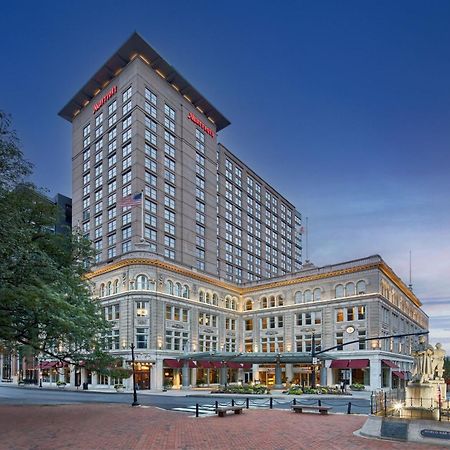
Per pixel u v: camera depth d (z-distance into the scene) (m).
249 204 129.88
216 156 111.50
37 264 23.22
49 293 22.17
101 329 31.78
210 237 103.19
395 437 17.39
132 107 89.00
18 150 23.11
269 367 73.44
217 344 77.69
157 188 89.12
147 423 22.55
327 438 17.84
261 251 132.75
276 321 79.44
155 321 65.88
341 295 72.56
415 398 20.27
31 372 85.31
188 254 94.50
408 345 84.88
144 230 84.06
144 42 89.38
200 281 76.50
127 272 67.19
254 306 83.62
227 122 113.06
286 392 50.12
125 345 64.50
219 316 79.00
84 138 102.50
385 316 71.38
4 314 23.91
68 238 29.30
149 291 66.00
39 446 15.89
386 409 19.30
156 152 90.75
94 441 17.02
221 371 64.06
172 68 94.62
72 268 29.84
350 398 43.78
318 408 27.25
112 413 27.58
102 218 91.94
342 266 73.88
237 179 125.88
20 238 21.75
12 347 31.11
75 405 33.97
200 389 60.16
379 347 66.19
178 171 95.81
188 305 72.56
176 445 16.23
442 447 15.98
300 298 77.50
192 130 102.88
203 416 26.02
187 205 96.69
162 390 60.25
